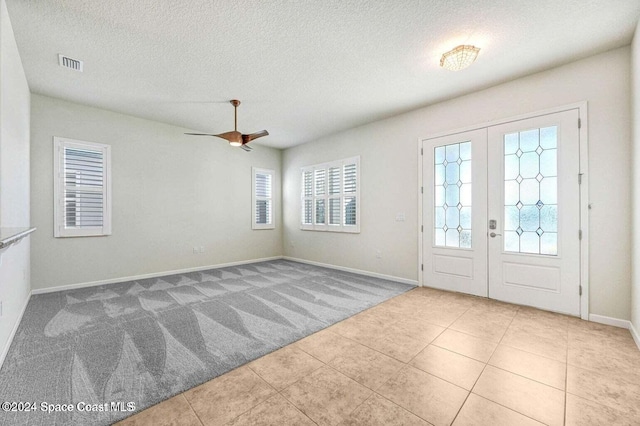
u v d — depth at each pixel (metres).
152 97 3.77
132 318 2.87
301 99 3.85
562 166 2.99
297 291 3.92
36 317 2.88
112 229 4.30
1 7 1.95
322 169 5.81
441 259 3.98
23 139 2.98
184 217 5.14
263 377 1.88
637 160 2.40
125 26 2.32
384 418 1.50
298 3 2.07
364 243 5.01
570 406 1.60
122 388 1.74
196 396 1.67
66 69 3.02
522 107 3.24
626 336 2.48
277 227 6.74
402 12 2.18
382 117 4.59
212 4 2.08
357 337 2.49
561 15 2.21
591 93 2.82
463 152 3.75
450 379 1.86
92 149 4.12
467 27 2.36
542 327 2.68
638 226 2.38
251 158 6.22
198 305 3.30
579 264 2.90
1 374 1.88
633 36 2.47
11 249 2.39
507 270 3.40
